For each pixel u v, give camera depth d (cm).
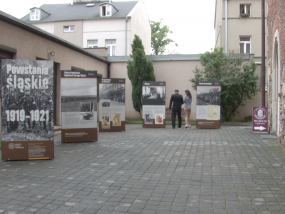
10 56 1136
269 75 1323
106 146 962
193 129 1470
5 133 757
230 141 1039
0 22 1052
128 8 3559
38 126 768
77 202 469
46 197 491
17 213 426
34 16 3588
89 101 1055
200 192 511
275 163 707
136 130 1430
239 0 2631
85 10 3634
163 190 525
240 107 1953
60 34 3444
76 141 1044
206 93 1498
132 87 1947
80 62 1738
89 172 646
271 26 1256
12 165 710
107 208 445
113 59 2156
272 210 429
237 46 2634
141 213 426
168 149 903
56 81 1502
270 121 1285
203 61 1939
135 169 672
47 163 729
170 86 2041
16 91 755
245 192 507
